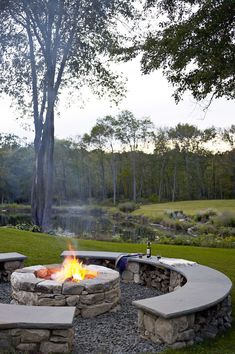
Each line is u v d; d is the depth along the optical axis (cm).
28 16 1373
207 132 5194
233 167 5047
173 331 363
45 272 562
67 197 5175
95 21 1359
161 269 644
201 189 5369
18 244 942
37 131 1464
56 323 337
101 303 493
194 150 5334
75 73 1520
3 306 388
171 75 714
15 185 4353
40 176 1434
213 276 530
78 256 718
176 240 1349
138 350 359
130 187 5419
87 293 484
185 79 692
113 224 2555
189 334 374
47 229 1420
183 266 602
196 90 695
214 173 5278
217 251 995
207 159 5338
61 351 343
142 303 391
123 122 4850
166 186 5491
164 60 723
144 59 761
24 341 341
